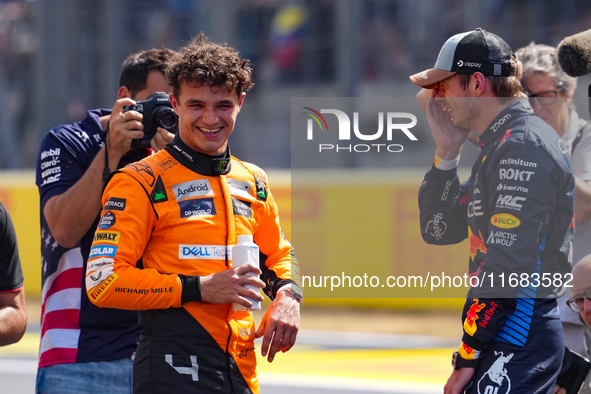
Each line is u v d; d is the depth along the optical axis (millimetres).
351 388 20656
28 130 49438
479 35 10008
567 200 9750
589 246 12289
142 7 48438
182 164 9094
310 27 47000
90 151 11914
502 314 9359
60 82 37750
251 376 9312
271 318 9250
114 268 8695
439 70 10086
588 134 12758
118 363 11336
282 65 47219
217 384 8898
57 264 11477
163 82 12102
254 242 9773
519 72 10531
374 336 27109
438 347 25328
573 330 12555
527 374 9398
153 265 8977
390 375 21891
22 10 50656
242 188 9406
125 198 8867
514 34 43594
